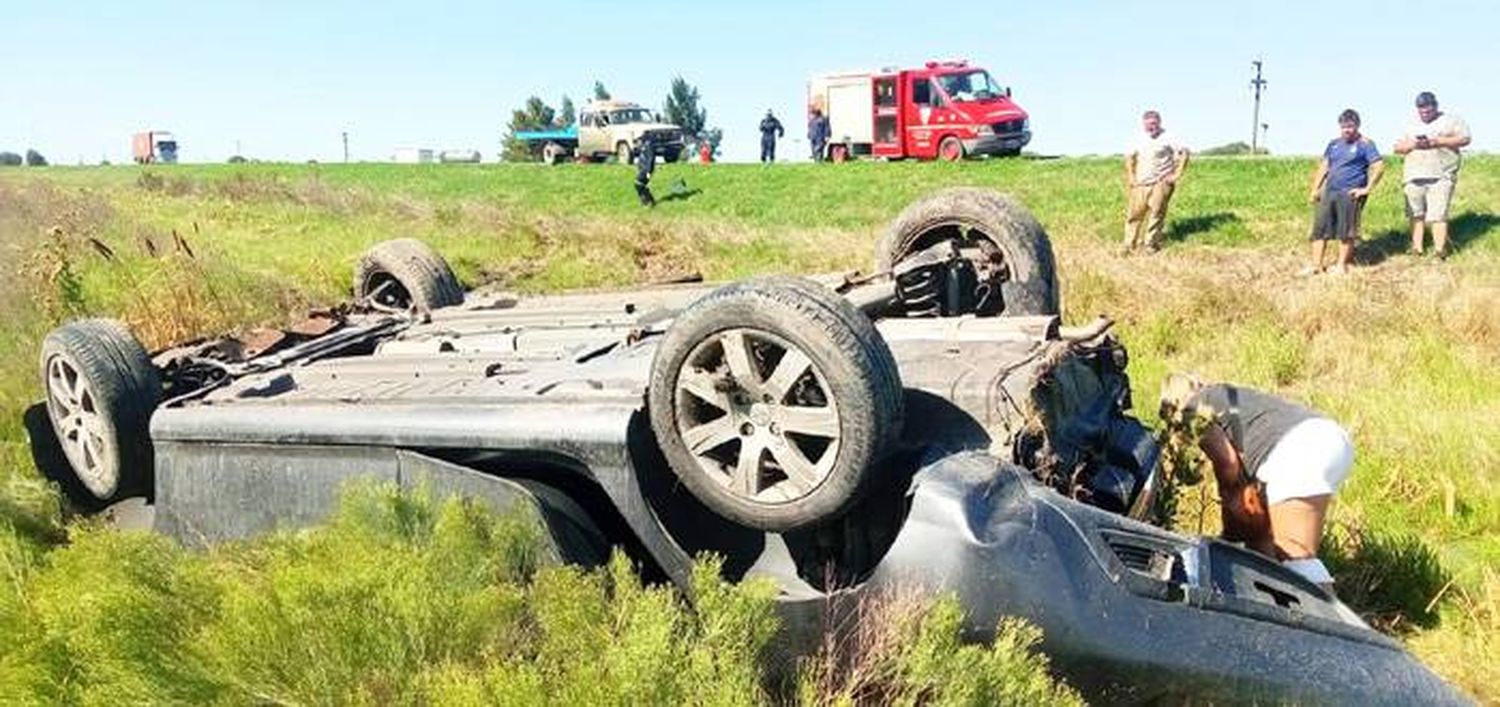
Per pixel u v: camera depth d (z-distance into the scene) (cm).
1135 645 328
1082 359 443
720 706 286
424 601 322
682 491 397
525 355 500
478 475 396
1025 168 2359
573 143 3850
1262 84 4400
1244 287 1091
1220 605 338
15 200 1480
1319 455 418
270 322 938
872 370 345
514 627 333
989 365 402
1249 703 329
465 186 2934
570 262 1434
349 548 352
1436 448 625
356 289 773
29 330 832
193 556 390
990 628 332
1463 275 1194
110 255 946
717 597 325
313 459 441
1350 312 988
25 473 591
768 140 3372
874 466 349
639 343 489
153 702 308
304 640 314
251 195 2078
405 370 502
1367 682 336
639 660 295
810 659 357
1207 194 1805
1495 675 408
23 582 403
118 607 319
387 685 307
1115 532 349
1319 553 505
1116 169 2205
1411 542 499
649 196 2477
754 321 356
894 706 306
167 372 565
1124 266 1148
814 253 1391
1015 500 348
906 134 2931
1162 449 457
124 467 533
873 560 377
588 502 419
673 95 7581
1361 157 1262
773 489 364
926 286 562
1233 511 440
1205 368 855
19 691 317
